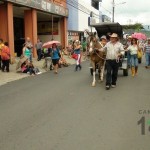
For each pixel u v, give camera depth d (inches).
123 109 354.3
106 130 276.7
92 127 286.2
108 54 488.7
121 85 529.0
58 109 358.9
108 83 489.7
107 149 231.1
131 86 518.9
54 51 735.7
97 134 266.1
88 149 231.6
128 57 658.2
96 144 242.1
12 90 503.2
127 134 265.1
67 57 1285.7
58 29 1550.2
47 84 561.0
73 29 1702.8
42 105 382.0
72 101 402.6
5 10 1000.2
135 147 235.1
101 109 355.6
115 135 262.8
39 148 235.3
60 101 403.9
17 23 1416.1
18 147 238.5
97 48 527.2
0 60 767.7
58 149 232.5
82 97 428.5
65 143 245.1
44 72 770.8
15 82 598.5
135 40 658.2
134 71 661.9
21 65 740.0
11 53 1002.7
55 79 629.9
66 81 594.2
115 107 365.1
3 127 291.7
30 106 378.0
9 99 426.0
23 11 1222.9
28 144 244.5
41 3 1214.9
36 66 896.9
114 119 312.0
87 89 494.0
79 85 538.0
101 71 561.6
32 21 1178.6
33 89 507.8
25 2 1081.4
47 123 301.9
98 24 763.4
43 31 1571.1
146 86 520.1
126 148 233.1
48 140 252.8
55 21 1549.0
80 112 343.0
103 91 473.7
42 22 1568.7
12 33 1017.5
